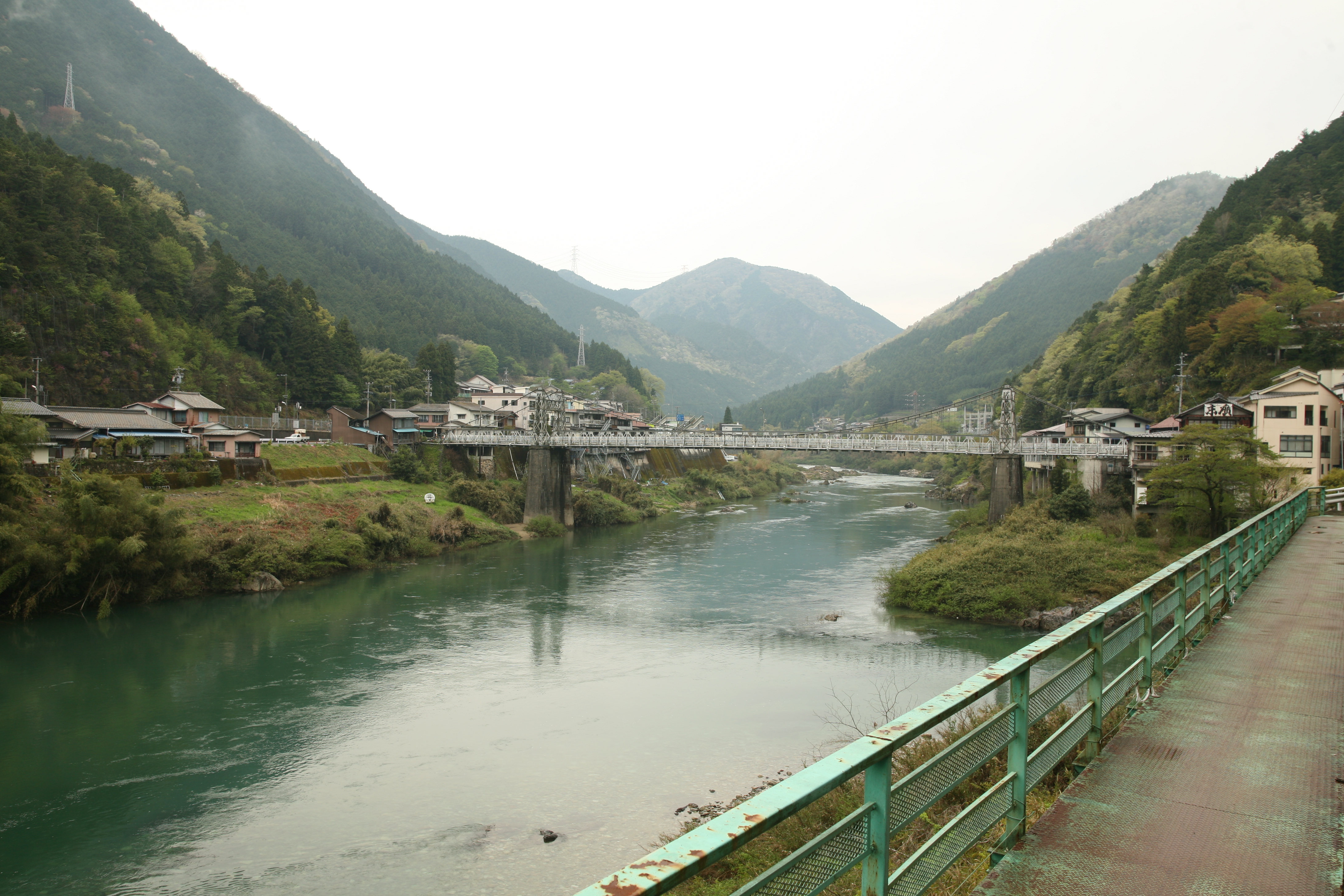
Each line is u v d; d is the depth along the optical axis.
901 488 122.56
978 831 5.19
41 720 25.78
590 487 84.88
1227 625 11.86
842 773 3.54
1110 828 5.80
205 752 23.48
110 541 37.97
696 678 30.31
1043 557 41.19
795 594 45.06
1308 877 5.09
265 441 68.00
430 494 67.31
